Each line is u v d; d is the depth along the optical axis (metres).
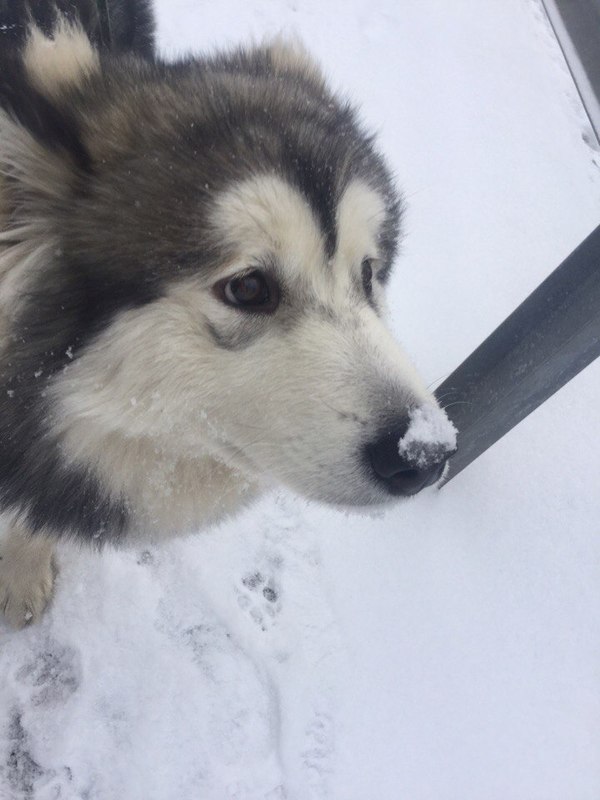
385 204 0.42
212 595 0.53
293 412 0.35
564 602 0.56
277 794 0.47
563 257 0.78
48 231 0.34
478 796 0.49
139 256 0.33
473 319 0.71
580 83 1.01
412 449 0.34
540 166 0.87
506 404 0.51
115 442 0.39
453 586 0.55
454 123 0.87
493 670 0.53
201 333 0.35
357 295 0.37
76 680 0.48
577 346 0.46
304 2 0.93
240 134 0.34
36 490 0.40
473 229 0.78
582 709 0.52
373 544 0.57
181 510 0.44
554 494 0.60
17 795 0.44
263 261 0.34
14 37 0.43
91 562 0.53
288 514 0.57
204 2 0.88
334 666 0.52
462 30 0.99
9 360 0.35
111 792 0.45
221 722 0.49
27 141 0.34
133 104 0.36
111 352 0.35
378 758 0.49
